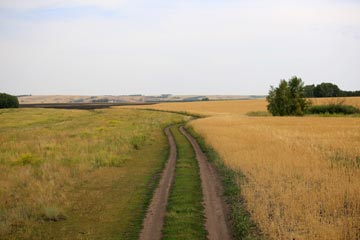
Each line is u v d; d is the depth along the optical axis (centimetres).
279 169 1658
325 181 1429
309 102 7425
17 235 1037
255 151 2217
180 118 7538
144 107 13312
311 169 1686
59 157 2212
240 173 1731
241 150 2311
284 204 1175
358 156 2075
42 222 1145
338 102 8331
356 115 7056
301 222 1012
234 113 9688
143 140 3325
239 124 4828
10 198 1373
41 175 1722
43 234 1047
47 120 6994
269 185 1449
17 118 7506
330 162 1825
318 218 1021
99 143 2895
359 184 1343
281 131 3653
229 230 1049
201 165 2111
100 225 1116
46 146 2697
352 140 2847
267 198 1264
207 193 1463
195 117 8519
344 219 1002
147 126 4962
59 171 1817
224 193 1452
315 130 3784
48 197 1370
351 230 946
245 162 1888
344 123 4922
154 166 2112
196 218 1155
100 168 1995
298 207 1119
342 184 1348
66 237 1023
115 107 13762
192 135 3981
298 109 7238
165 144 3192
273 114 7431
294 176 1560
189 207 1260
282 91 7281
